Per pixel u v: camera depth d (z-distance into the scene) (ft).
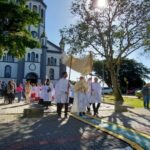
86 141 29.30
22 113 56.54
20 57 66.54
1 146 26.81
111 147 26.55
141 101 114.52
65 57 62.90
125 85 319.88
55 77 255.50
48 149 25.79
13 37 62.80
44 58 244.42
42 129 36.94
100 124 41.60
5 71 234.58
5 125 40.29
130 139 30.37
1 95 136.98
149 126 41.04
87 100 54.34
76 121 45.27
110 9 105.09
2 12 60.34
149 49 110.22
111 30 106.42
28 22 64.49
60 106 52.60
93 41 107.45
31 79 240.94
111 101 109.40
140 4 104.42
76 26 108.47
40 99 84.69
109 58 108.27
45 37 245.45
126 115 56.70
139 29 106.73
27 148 26.11
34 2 239.91
